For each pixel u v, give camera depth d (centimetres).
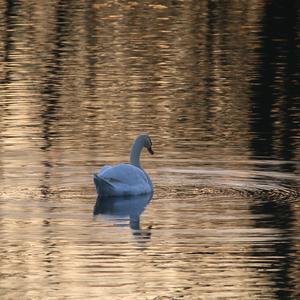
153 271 2100
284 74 4281
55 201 2581
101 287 2011
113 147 3131
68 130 3350
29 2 5959
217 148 3131
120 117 3553
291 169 2898
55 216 2462
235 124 3459
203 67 4419
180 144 3181
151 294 1977
